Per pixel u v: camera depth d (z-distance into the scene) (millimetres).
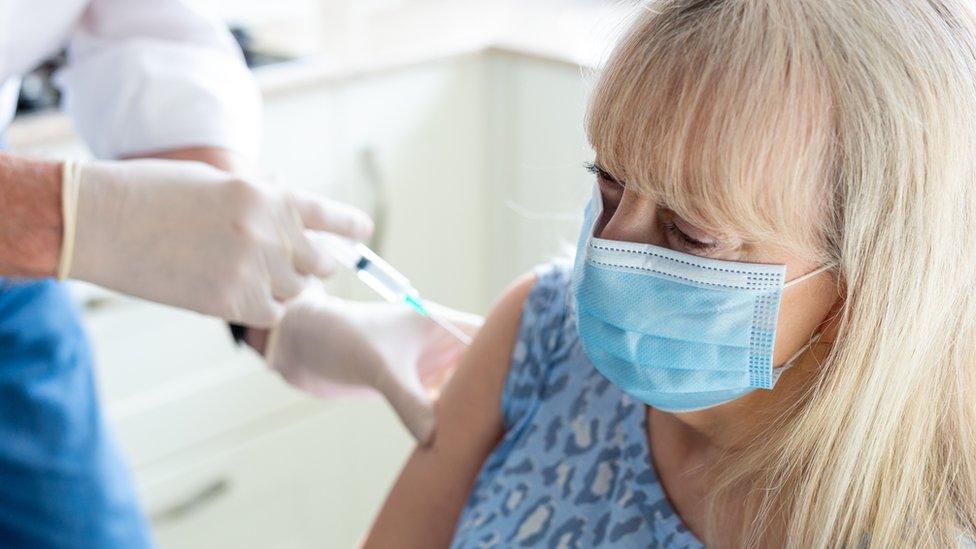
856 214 815
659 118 809
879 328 856
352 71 2232
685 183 816
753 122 782
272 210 1155
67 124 1892
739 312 888
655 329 923
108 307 2053
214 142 1374
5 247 1104
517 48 2342
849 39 779
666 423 1066
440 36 2416
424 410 1251
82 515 1622
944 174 808
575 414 1128
